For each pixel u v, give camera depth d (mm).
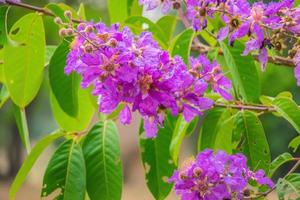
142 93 959
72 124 1364
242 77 1204
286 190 1059
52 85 1213
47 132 9773
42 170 9734
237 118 1235
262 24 1049
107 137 1231
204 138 1306
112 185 1212
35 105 9023
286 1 1049
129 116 1037
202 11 1075
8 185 9188
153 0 1149
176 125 1250
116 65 947
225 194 1031
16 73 1241
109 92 971
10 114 8062
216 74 1083
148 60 953
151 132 1021
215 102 1250
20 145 9430
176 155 1273
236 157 1051
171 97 969
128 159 9852
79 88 1335
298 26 1050
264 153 1215
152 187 1342
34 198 8602
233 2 1062
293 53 1085
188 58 1188
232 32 1069
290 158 1186
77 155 1206
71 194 1185
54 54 1201
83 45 963
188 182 1037
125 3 1554
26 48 1238
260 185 1140
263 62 1081
